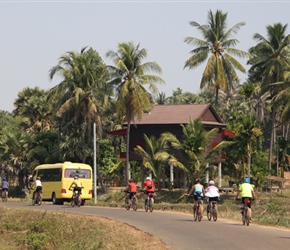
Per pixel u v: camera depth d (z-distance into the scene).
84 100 81.88
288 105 81.56
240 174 81.31
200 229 28.00
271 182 80.62
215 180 86.69
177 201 67.44
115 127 93.25
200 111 77.38
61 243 27.25
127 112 77.06
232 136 79.06
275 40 87.62
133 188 43.06
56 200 54.12
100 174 83.75
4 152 87.94
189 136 70.06
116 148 97.25
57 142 86.38
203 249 21.28
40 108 95.50
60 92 82.25
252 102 117.25
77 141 83.62
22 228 33.59
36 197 49.75
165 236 25.67
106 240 25.30
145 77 77.75
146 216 36.59
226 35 92.38
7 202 55.88
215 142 76.56
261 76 89.31
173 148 74.56
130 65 77.50
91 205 52.62
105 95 82.38
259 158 80.94
